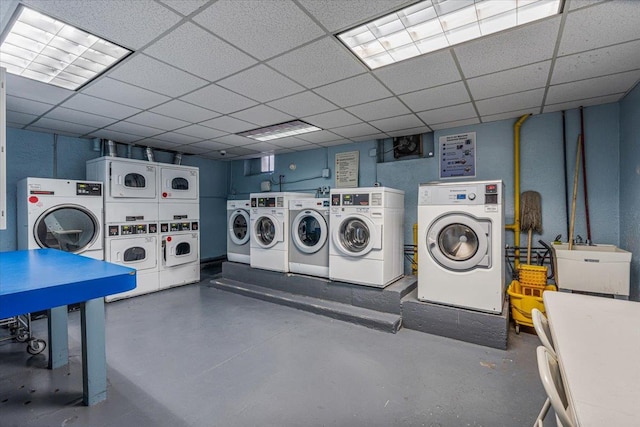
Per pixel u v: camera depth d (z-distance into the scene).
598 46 2.05
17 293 1.19
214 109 3.36
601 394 0.78
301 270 4.25
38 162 4.23
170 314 3.65
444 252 3.10
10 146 4.01
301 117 3.65
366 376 2.28
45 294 1.26
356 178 4.98
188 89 2.81
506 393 2.06
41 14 1.76
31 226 3.48
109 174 4.10
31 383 2.19
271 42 2.04
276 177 6.09
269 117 3.66
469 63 2.32
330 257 3.81
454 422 1.78
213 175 6.68
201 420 1.81
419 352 2.67
